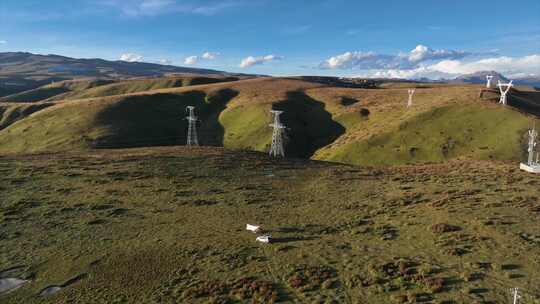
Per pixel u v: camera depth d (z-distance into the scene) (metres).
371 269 27.84
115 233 38.19
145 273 29.78
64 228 39.69
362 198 47.94
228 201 48.09
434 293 24.06
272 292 25.58
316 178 61.12
